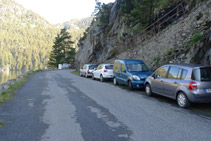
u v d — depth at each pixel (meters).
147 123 4.97
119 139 3.95
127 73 11.30
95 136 4.13
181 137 4.02
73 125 4.86
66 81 16.94
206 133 4.23
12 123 5.04
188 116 5.59
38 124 4.96
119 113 5.97
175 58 12.22
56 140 3.93
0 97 8.80
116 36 34.75
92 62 38.12
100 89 11.52
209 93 6.06
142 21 24.75
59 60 74.88
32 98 8.69
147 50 17.91
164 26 20.80
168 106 6.91
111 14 42.28
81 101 7.91
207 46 9.55
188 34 13.31
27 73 27.00
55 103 7.55
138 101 7.83
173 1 20.69
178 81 6.79
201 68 6.28
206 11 13.30
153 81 8.58
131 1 27.69
